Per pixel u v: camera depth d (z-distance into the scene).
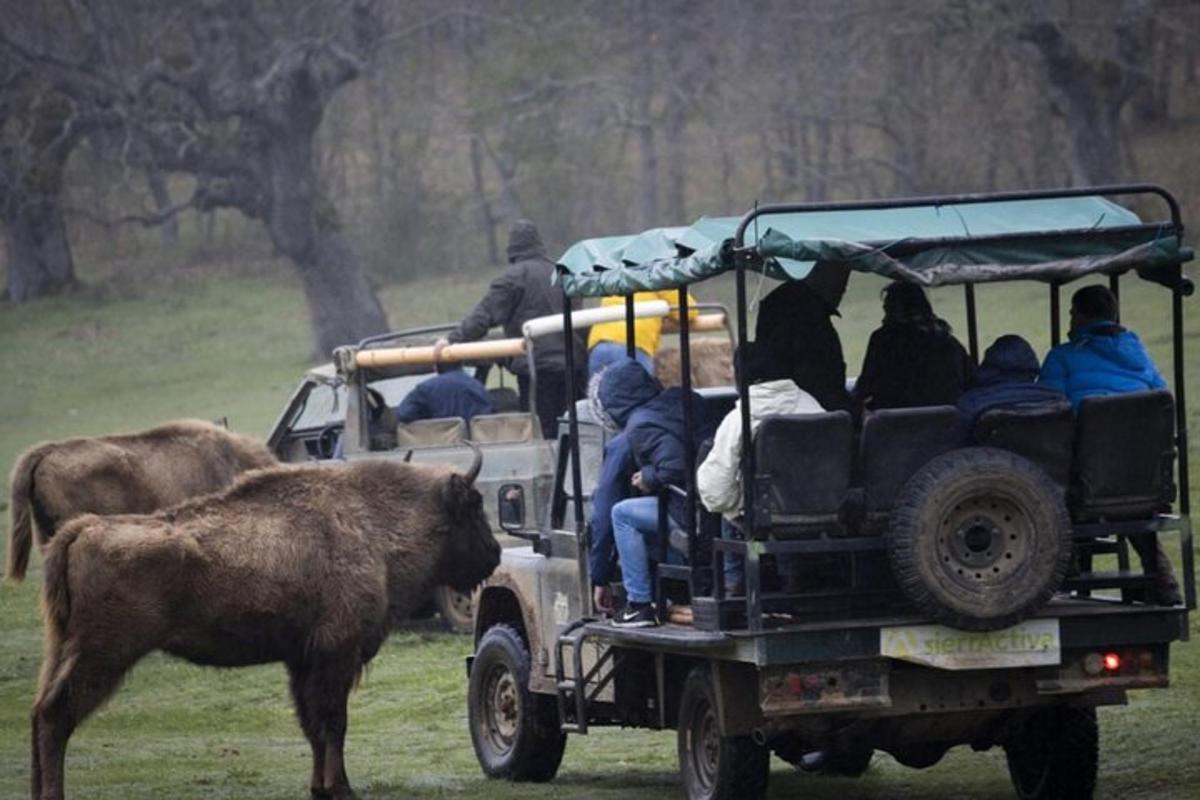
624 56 182.50
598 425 42.88
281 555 41.62
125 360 164.50
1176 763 40.56
